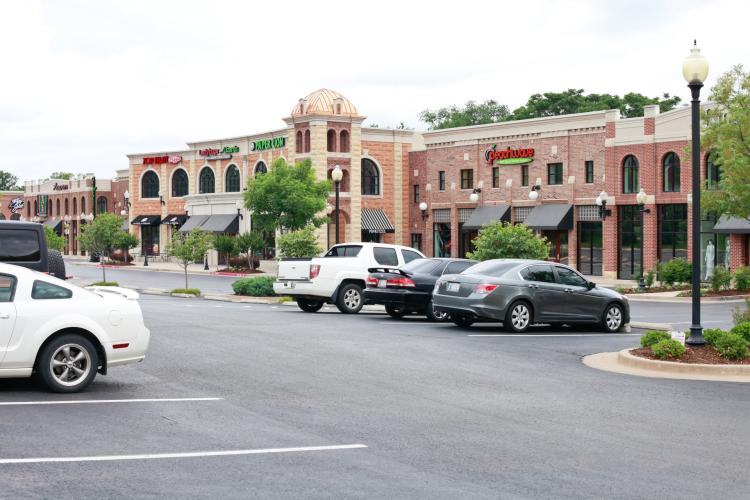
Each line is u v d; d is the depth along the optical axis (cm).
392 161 6519
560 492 764
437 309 2134
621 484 794
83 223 9531
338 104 6184
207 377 1337
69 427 970
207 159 7406
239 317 2298
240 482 774
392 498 736
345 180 6250
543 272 2130
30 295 1177
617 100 8269
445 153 6028
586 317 2153
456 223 5934
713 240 4450
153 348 1639
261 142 6762
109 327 1208
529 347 1792
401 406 1142
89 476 780
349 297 2555
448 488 770
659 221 4659
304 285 2539
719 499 755
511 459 878
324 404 1144
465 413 1105
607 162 4881
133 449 881
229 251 6084
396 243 6519
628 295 3788
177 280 4941
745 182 3441
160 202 7925
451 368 1475
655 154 4644
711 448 940
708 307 3197
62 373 1193
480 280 2061
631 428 1034
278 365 1465
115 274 5566
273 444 918
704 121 3678
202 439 933
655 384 1360
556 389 1296
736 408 1168
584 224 5091
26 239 1731
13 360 1152
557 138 5194
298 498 730
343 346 1714
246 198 5588
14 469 795
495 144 5606
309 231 3947
